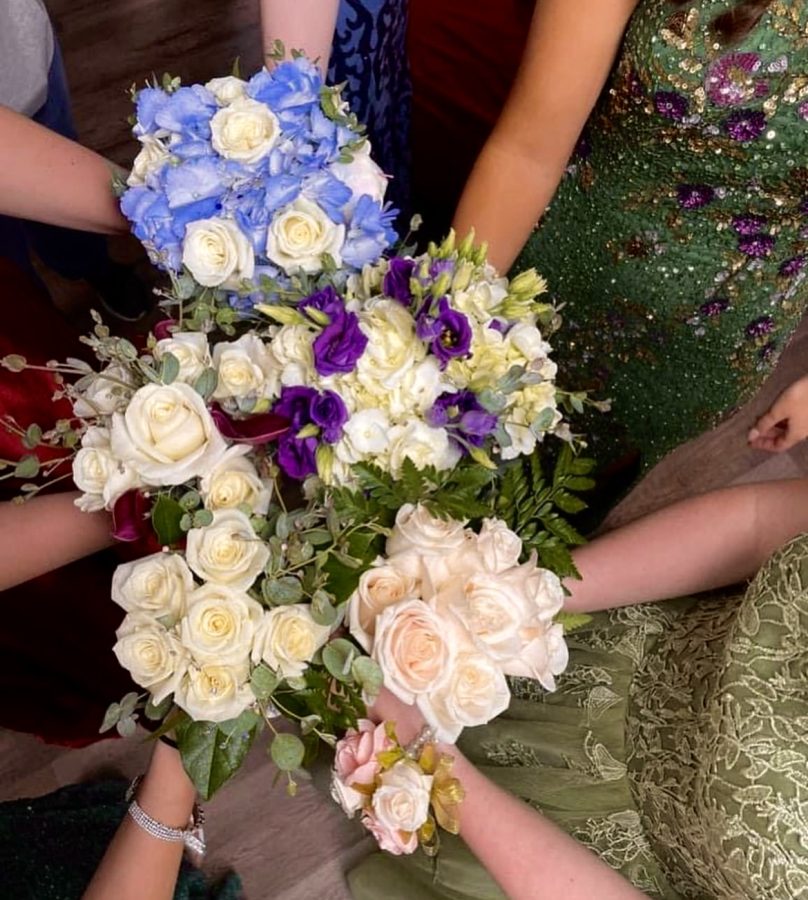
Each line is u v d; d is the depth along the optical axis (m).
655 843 0.95
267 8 0.92
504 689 0.54
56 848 1.33
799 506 0.95
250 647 0.53
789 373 1.76
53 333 0.97
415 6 1.40
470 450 0.60
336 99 0.66
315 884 1.42
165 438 0.53
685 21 0.81
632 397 1.26
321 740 0.61
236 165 0.62
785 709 0.75
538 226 1.13
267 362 0.59
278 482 0.61
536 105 0.90
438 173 1.57
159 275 1.66
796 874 0.72
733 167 0.92
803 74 0.83
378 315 0.58
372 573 0.55
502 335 0.63
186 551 0.53
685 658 0.94
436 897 1.30
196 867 1.39
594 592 0.95
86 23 1.91
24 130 0.74
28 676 1.07
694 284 1.06
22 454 0.85
